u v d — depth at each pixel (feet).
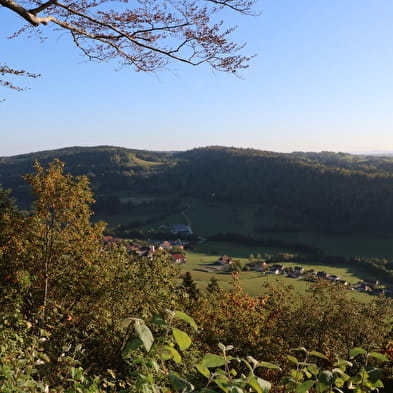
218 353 48.67
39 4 18.49
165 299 41.68
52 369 15.02
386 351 50.06
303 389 5.24
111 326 35.27
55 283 40.14
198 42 20.30
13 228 40.01
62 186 39.29
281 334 55.67
